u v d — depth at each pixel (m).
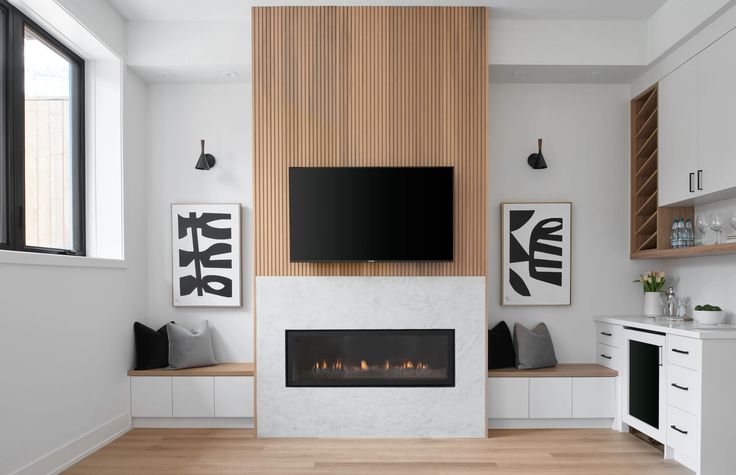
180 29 4.20
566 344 4.52
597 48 4.16
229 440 3.91
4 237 3.11
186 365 4.21
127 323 4.16
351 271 4.07
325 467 3.37
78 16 3.41
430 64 4.09
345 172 4.00
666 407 3.47
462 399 4.02
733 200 3.65
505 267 4.50
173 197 4.55
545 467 3.37
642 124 4.52
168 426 4.20
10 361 2.81
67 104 3.91
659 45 3.97
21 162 3.23
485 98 4.07
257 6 4.05
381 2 4.02
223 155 4.58
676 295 4.33
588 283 4.54
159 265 4.53
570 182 4.56
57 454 3.22
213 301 4.50
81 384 3.49
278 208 4.08
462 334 4.05
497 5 3.99
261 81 4.08
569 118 4.57
